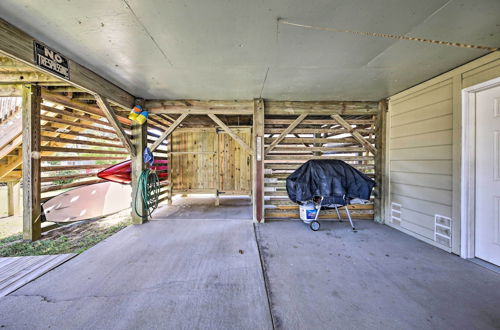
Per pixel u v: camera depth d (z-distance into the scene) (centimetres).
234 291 188
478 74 235
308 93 354
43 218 341
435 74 278
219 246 285
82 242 301
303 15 164
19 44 182
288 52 221
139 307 167
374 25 177
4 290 187
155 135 506
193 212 472
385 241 302
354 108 397
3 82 296
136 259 247
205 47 211
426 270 223
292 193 352
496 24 174
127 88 331
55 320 153
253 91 344
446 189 271
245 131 567
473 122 248
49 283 198
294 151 407
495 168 232
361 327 148
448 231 268
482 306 169
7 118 391
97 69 263
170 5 153
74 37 194
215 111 391
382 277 211
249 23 174
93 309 165
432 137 291
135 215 384
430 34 190
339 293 185
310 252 266
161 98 385
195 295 182
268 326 149
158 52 221
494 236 234
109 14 162
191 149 565
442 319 155
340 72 271
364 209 407
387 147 379
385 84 313
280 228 358
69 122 370
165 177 554
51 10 157
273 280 205
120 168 479
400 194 349
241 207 526
